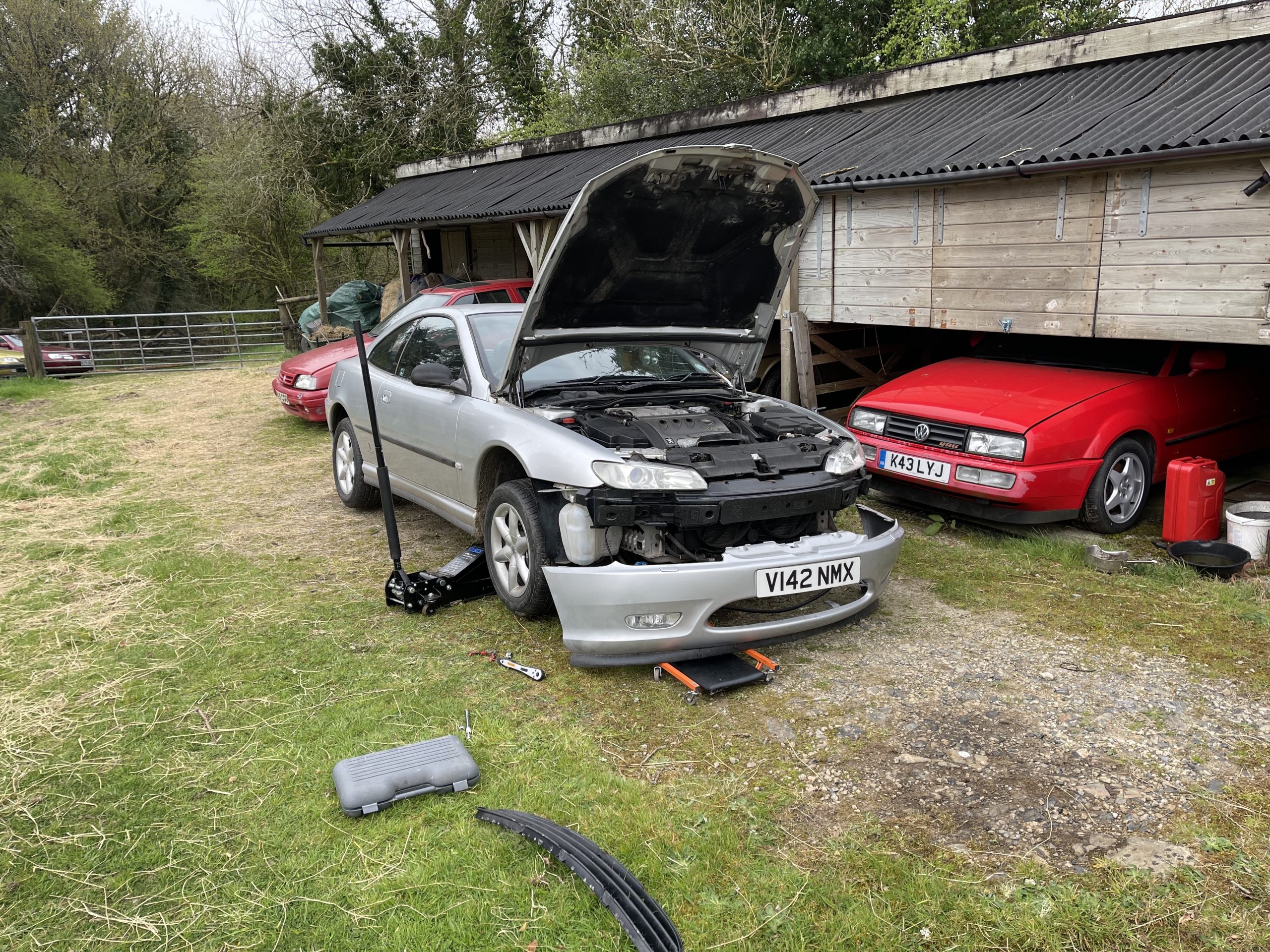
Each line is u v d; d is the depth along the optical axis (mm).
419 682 3455
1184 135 4574
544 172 10867
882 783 2715
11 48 23812
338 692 3387
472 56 21672
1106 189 5055
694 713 3189
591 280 4062
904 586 4453
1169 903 2148
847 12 16875
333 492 6695
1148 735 2949
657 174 3637
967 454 4973
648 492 3350
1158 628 3832
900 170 5883
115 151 25094
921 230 6145
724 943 2053
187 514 6168
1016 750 2885
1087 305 5258
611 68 17984
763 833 2471
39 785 2797
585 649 3383
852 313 6770
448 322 4926
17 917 2197
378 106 21094
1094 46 6445
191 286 26797
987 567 4707
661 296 4395
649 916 2092
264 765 2879
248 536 5562
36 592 4629
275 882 2303
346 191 21656
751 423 4172
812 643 3789
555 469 3549
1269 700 3166
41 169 24266
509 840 2443
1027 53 6809
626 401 4246
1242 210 4496
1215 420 5703
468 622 4082
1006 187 5570
